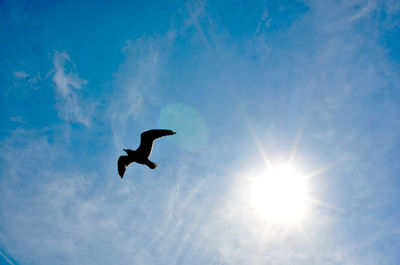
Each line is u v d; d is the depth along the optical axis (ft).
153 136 33.24
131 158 33.55
